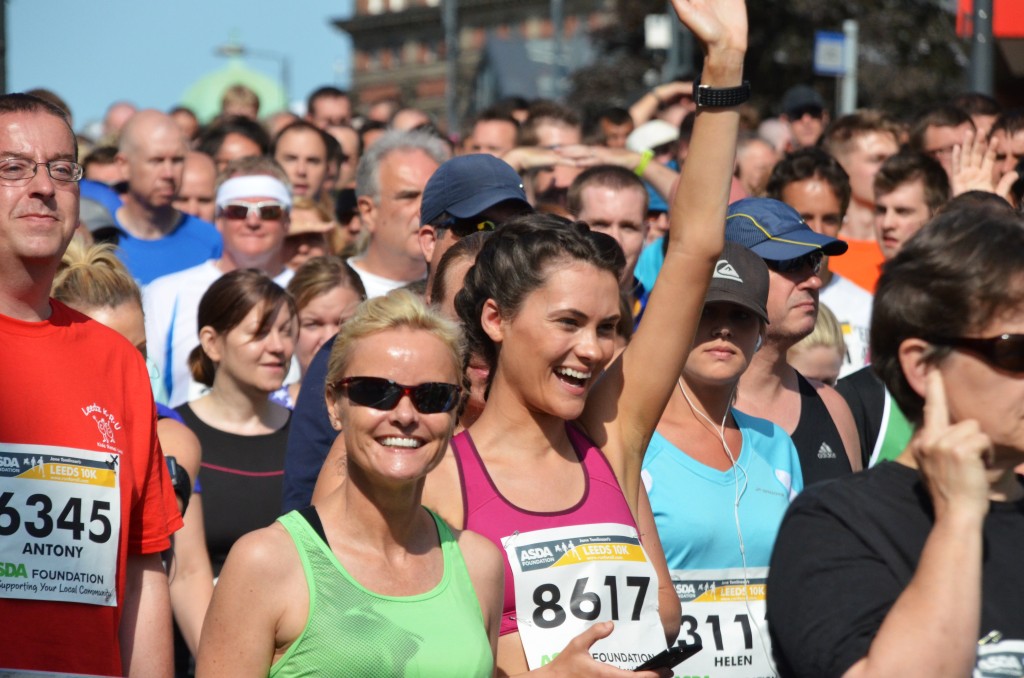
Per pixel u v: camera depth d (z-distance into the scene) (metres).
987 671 9.84
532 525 13.32
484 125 42.06
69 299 18.14
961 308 10.07
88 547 14.01
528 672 12.47
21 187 13.98
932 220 10.59
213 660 12.00
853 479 10.62
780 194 25.92
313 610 12.00
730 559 16.14
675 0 14.16
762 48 112.81
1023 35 38.34
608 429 14.40
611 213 25.45
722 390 16.92
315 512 12.49
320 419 16.98
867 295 25.83
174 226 32.19
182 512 17.72
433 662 12.06
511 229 13.80
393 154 24.83
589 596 13.20
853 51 51.03
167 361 26.88
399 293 12.88
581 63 149.25
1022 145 28.09
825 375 21.95
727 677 15.87
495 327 13.80
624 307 21.47
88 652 13.90
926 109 33.50
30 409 13.89
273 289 21.72
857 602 10.06
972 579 9.64
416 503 12.53
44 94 36.75
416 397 12.30
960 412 10.26
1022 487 10.79
